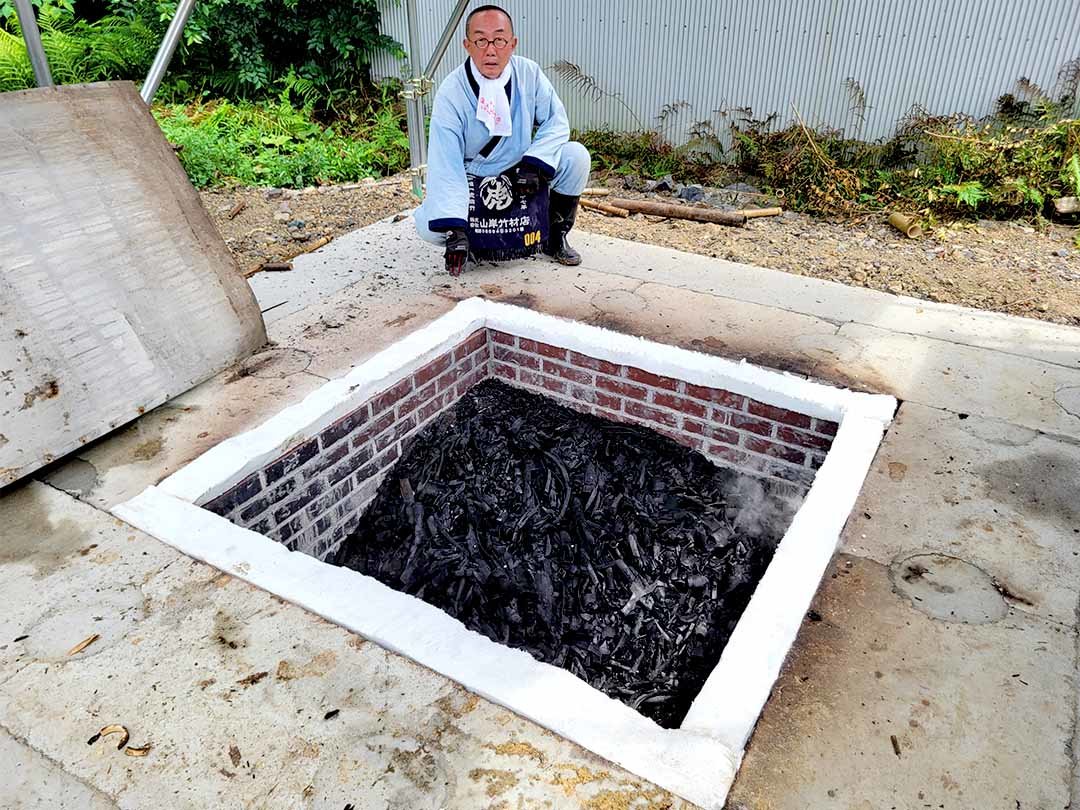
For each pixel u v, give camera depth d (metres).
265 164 6.43
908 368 2.95
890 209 5.32
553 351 3.20
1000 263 4.47
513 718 1.56
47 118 2.40
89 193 2.50
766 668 1.65
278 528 2.56
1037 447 2.45
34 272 2.35
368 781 1.45
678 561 2.76
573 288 3.69
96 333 2.49
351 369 2.96
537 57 6.86
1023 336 3.20
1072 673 1.69
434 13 7.24
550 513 2.93
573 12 6.53
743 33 6.02
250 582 1.91
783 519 2.91
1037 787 1.45
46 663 1.71
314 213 5.42
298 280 3.78
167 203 2.73
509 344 3.31
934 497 2.23
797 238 4.92
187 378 2.78
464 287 3.70
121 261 2.58
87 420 2.44
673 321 3.35
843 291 3.65
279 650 1.73
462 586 2.66
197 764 1.50
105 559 2.00
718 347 3.12
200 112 7.56
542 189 3.69
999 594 1.90
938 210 5.29
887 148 5.72
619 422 3.20
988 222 5.16
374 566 2.78
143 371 2.62
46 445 2.33
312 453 2.61
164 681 1.66
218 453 2.38
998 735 1.55
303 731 1.55
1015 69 5.34
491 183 3.59
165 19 7.66
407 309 3.47
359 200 5.69
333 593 1.86
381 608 1.82
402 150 7.11
